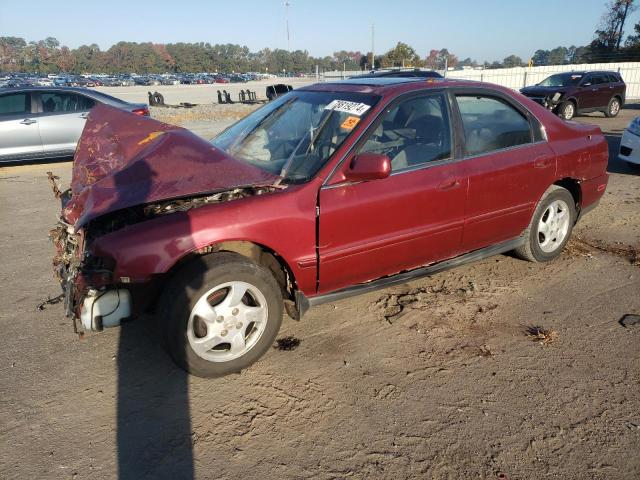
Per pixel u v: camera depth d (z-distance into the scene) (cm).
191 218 290
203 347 298
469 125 390
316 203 319
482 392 296
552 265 470
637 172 867
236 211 298
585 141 465
